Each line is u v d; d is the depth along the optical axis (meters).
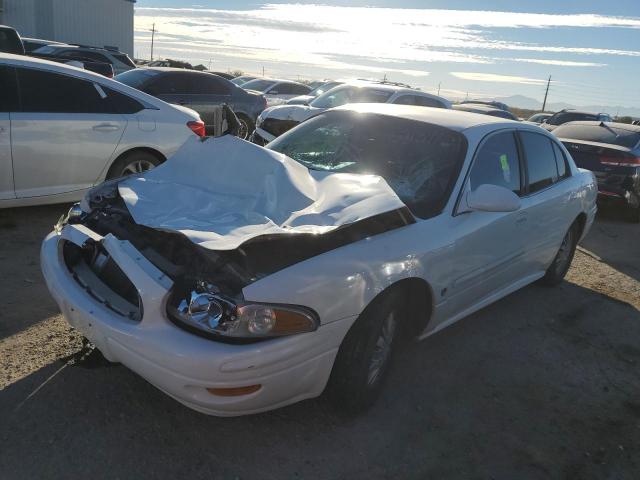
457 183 3.47
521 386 3.54
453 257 3.29
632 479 2.80
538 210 4.27
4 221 5.48
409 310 3.35
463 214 3.43
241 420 2.87
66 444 2.58
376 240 2.88
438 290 3.25
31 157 5.24
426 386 3.41
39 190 5.38
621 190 8.68
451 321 3.65
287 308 2.42
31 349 3.29
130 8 33.28
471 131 3.82
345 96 10.77
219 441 2.71
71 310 2.71
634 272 6.30
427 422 3.05
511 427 3.11
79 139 5.50
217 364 2.29
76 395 2.93
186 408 2.93
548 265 4.98
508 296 5.05
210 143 3.48
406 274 2.93
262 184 3.05
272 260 2.54
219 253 2.54
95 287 2.78
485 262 3.68
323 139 4.05
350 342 2.74
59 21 30.16
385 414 3.07
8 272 4.30
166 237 2.72
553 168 4.76
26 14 29.25
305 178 3.22
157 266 2.57
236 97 12.00
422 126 3.90
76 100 5.56
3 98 5.14
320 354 2.58
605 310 4.98
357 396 2.87
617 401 3.51
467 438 2.96
